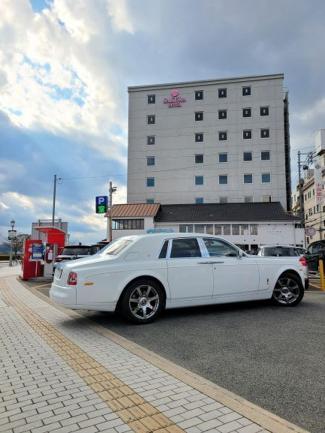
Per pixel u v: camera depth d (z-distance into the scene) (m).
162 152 57.78
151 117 58.84
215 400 3.18
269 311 7.31
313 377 3.75
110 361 4.32
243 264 7.38
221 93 57.75
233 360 4.32
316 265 18.09
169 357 4.50
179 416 2.88
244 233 41.03
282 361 4.25
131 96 59.69
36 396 3.33
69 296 6.08
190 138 57.47
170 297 6.62
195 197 56.16
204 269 6.95
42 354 4.66
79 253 16.98
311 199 56.28
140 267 6.46
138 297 6.41
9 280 16.41
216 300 7.05
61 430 2.70
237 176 55.59
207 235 7.36
